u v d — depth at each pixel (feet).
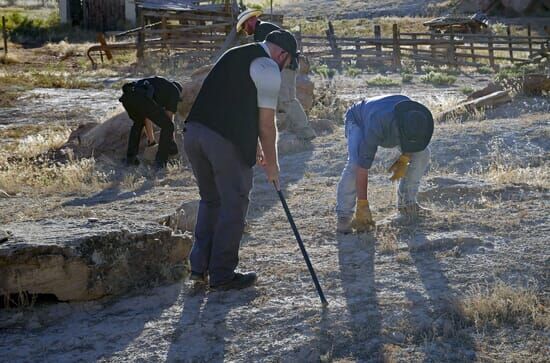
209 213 18.48
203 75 45.60
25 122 56.75
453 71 87.71
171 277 18.99
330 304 16.94
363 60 94.99
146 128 38.73
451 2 152.35
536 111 43.39
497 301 16.26
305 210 25.62
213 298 17.81
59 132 48.19
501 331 15.38
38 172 36.40
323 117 46.42
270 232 22.97
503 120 39.93
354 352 14.83
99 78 86.07
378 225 22.09
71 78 84.12
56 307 17.71
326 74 83.87
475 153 33.45
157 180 33.99
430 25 112.06
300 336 15.56
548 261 18.76
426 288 17.56
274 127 17.37
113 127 40.65
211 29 101.09
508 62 93.50
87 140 40.81
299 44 98.58
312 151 36.83
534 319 15.62
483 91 48.67
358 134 21.54
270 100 17.19
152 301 17.90
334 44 96.48
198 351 15.28
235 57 17.28
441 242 20.22
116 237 18.43
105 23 149.59
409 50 95.61
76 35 144.25
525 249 19.62
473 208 23.50
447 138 35.78
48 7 218.38
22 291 17.42
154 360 15.02
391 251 20.03
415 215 22.54
